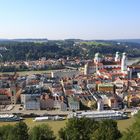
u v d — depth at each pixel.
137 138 170.88
